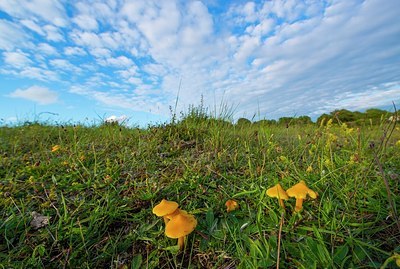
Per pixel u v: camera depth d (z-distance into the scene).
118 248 0.28
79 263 0.26
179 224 0.25
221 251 0.27
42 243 0.28
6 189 0.41
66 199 0.37
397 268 0.22
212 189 0.39
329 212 0.30
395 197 0.31
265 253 0.24
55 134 0.86
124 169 0.49
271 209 0.30
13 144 0.71
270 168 0.45
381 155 0.42
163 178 0.43
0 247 0.28
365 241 0.25
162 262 0.26
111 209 0.33
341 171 0.39
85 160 0.53
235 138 0.66
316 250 0.23
